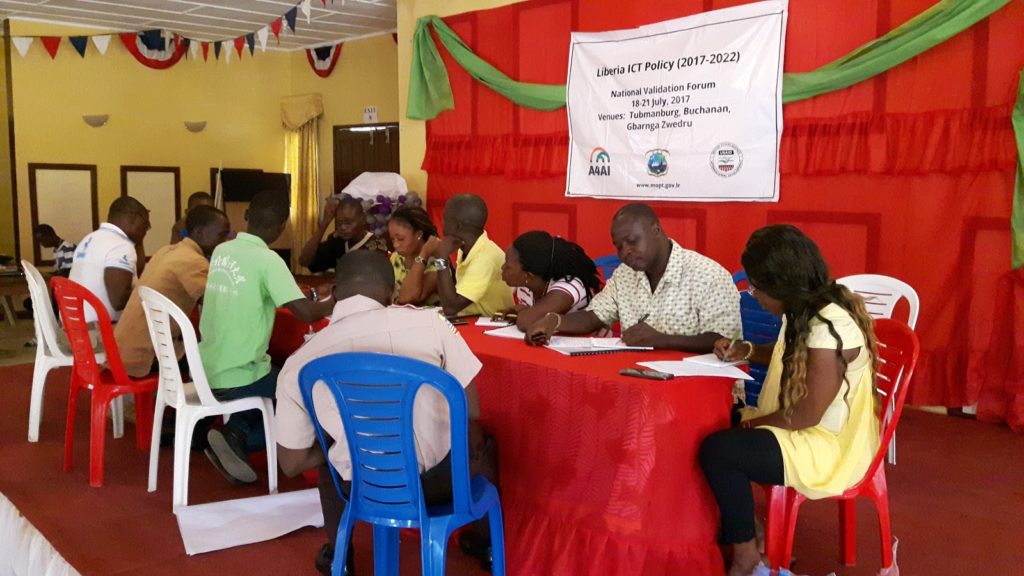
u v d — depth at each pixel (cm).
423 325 193
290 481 315
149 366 324
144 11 701
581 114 523
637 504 201
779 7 424
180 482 275
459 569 237
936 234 384
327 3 632
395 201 609
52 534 266
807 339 194
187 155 852
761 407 219
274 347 349
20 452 353
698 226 473
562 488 217
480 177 596
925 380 392
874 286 330
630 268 263
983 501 288
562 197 545
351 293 196
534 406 222
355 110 848
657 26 477
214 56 859
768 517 207
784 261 197
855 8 399
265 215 290
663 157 483
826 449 199
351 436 185
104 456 345
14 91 734
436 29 603
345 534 191
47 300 364
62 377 503
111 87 792
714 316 245
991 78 361
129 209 389
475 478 207
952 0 362
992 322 373
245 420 308
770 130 434
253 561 246
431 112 621
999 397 376
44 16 724
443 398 191
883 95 394
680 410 199
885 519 218
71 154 773
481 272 323
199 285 330
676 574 203
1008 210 363
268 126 909
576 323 264
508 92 559
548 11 536
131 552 252
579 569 212
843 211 413
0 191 738
